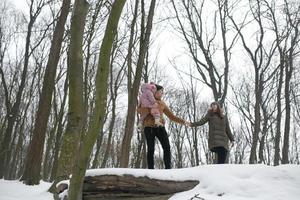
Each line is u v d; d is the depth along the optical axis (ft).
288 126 68.18
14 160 94.38
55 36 46.62
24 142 111.65
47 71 45.70
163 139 25.45
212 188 19.22
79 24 18.72
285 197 18.01
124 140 43.80
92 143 9.98
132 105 44.68
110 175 21.26
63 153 22.74
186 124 28.09
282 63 72.79
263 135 74.79
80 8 19.07
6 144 60.54
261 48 72.38
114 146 112.78
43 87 45.47
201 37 71.92
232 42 71.97
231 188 18.99
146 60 60.80
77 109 20.20
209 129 29.17
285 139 67.51
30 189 38.27
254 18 73.51
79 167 10.09
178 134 109.91
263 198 18.11
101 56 10.05
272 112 78.54
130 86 49.85
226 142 28.89
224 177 19.75
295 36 73.10
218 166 20.86
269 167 20.62
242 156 116.88
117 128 118.01
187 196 19.17
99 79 10.05
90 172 21.59
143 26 47.50
